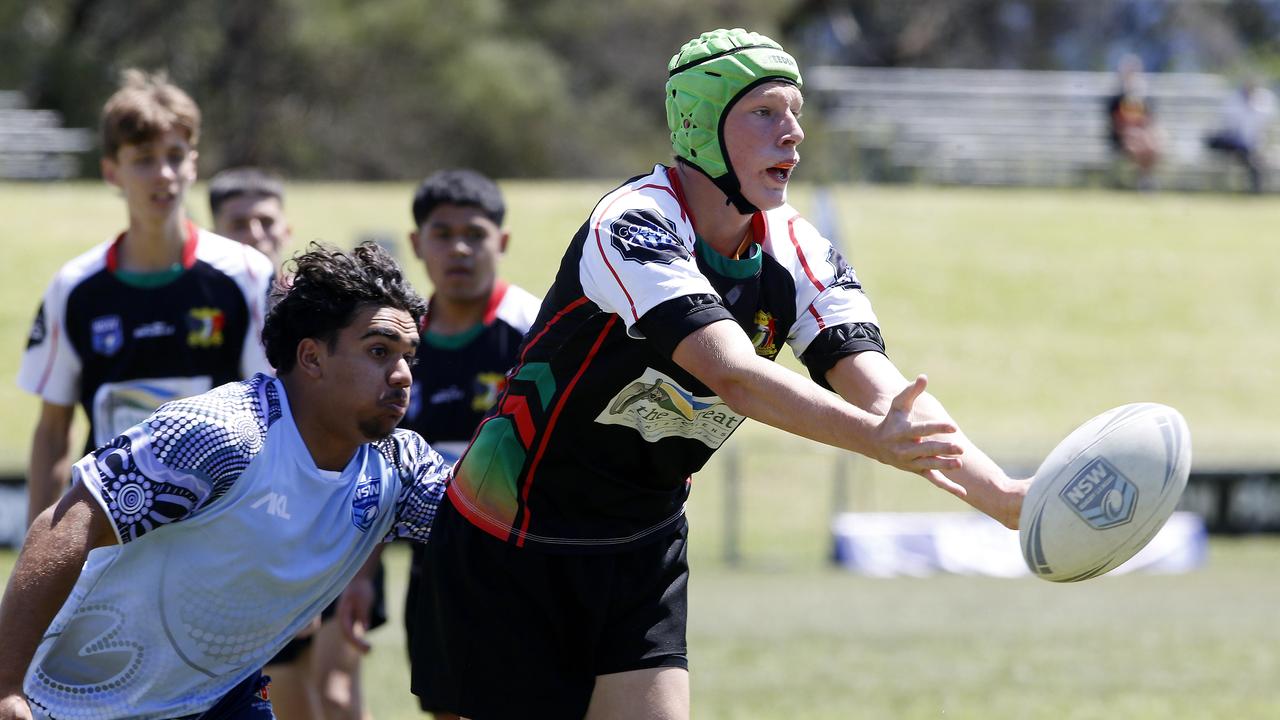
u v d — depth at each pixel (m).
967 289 72.94
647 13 144.50
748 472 49.75
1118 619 32.09
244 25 131.12
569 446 11.77
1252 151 104.31
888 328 67.44
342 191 82.94
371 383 11.12
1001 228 83.25
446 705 12.59
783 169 10.89
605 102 142.62
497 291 17.89
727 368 10.00
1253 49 168.75
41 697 11.40
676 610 12.39
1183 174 106.06
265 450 11.06
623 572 12.19
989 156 110.88
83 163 121.00
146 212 16.03
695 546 44.38
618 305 10.62
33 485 16.55
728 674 25.12
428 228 17.56
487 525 12.18
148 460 10.70
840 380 11.53
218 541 11.11
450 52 133.25
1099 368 65.25
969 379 62.91
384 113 135.38
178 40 132.00
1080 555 9.80
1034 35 166.12
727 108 10.74
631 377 11.28
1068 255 78.88
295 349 11.21
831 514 47.22
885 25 164.62
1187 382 64.44
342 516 11.66
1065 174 109.94
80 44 131.00
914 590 37.72
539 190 84.25
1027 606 34.38
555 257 70.25
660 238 10.61
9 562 37.62
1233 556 44.22
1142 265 78.06
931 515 46.12
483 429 12.27
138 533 10.75
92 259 16.38
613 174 142.00
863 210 85.50
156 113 15.86
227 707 12.00
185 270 16.33
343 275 11.03
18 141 115.06
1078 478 9.83
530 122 136.88
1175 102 117.44
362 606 16.16
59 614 11.29
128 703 11.51
